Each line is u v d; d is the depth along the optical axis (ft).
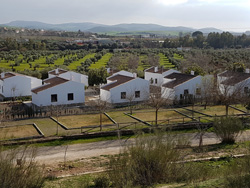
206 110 144.46
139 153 57.77
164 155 57.88
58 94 153.58
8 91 177.27
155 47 608.19
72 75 207.51
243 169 57.00
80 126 114.93
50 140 98.73
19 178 48.96
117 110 143.43
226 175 53.98
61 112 138.72
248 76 172.45
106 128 110.93
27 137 97.96
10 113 129.80
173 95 167.43
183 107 152.76
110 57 422.41
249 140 101.50
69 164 78.54
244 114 131.34
